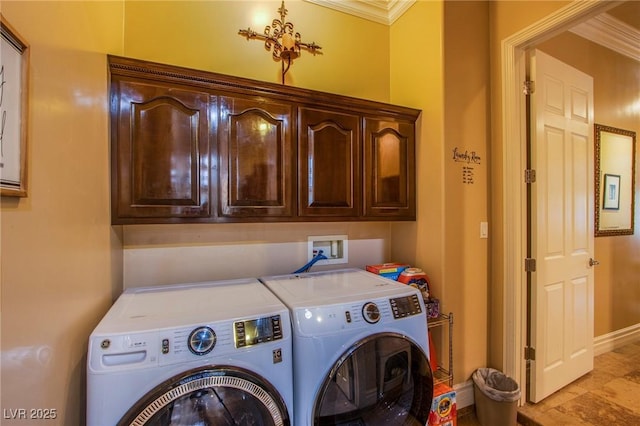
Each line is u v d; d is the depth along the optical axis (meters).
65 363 0.94
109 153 1.38
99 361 0.92
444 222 1.98
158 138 1.48
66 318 0.95
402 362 1.39
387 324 1.37
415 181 2.18
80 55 1.07
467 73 2.08
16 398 0.69
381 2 2.39
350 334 1.28
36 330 0.78
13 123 0.68
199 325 1.05
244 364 1.06
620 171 2.90
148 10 1.78
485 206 2.14
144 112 1.46
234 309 1.20
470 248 2.08
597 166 2.74
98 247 1.24
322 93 1.84
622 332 2.95
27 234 0.74
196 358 1.01
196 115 1.55
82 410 1.08
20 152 0.71
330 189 1.88
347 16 2.35
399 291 1.52
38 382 0.79
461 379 2.03
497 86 2.12
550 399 2.11
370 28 2.43
